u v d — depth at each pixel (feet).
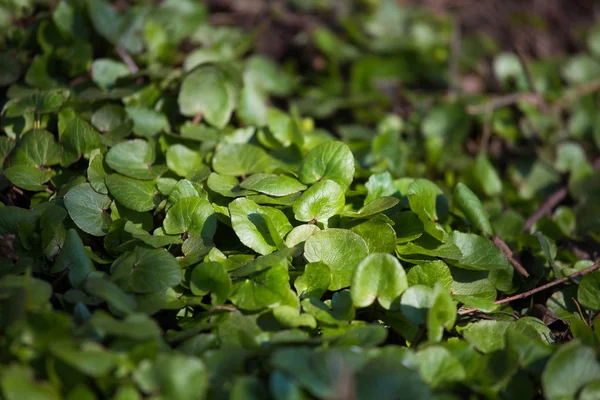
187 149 1.71
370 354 1.38
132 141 1.66
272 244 1.54
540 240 1.63
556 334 1.58
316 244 1.53
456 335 1.52
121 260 1.50
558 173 1.98
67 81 1.83
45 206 1.57
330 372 1.32
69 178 1.64
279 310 1.46
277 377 1.32
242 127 1.85
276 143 1.79
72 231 1.51
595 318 1.54
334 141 1.62
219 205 1.61
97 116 1.71
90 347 1.32
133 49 1.88
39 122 1.69
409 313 1.46
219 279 1.47
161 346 1.38
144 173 1.64
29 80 1.77
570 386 1.39
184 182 1.58
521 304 1.64
